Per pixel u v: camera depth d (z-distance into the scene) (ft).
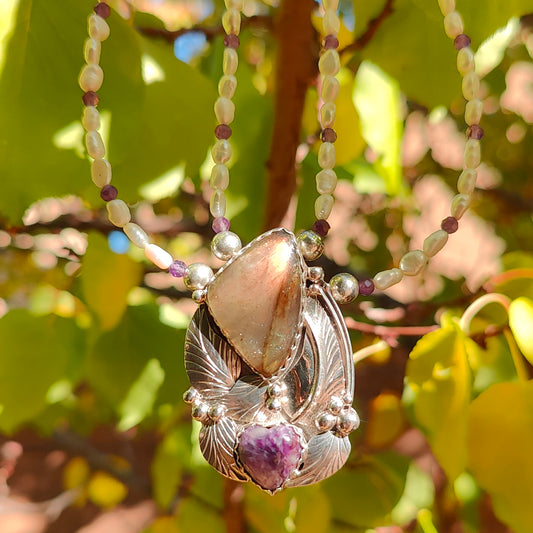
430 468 1.07
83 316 0.80
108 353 0.77
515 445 0.55
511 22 0.62
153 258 0.51
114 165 0.56
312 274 0.49
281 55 0.67
